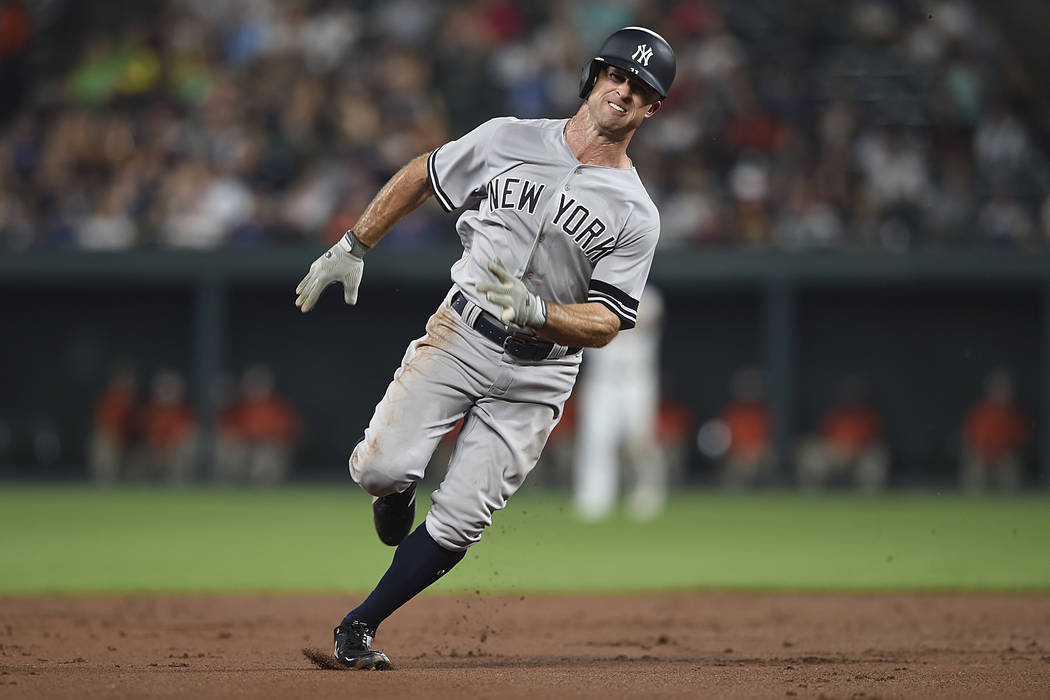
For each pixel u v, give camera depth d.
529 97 81.50
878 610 30.44
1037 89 85.75
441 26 85.81
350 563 40.62
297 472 82.12
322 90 82.50
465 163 19.08
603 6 84.44
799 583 36.25
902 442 79.88
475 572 39.06
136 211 78.06
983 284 73.44
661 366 81.62
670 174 78.19
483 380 19.11
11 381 82.25
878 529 53.47
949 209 77.44
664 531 53.19
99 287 80.38
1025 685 18.70
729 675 19.72
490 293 17.75
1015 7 87.69
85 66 86.19
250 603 30.95
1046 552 44.66
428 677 18.98
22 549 44.19
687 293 80.62
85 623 27.00
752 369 81.00
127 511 60.41
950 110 82.19
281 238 76.31
